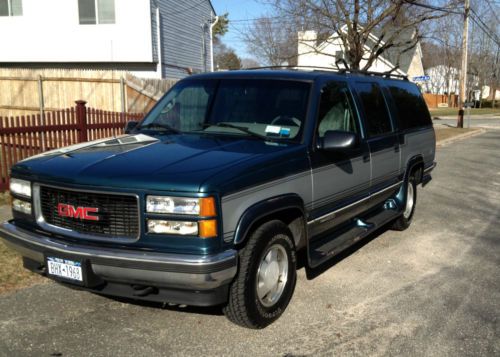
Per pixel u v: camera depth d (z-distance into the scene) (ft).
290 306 14.37
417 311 14.21
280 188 12.80
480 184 35.22
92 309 13.84
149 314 13.62
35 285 15.28
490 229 23.39
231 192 11.23
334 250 15.44
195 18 85.97
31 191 12.50
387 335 12.76
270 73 16.20
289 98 15.16
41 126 28.12
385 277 16.88
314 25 51.88
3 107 48.19
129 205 11.19
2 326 12.76
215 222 10.85
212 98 15.97
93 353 11.62
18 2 70.18
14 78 47.09
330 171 15.12
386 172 19.40
